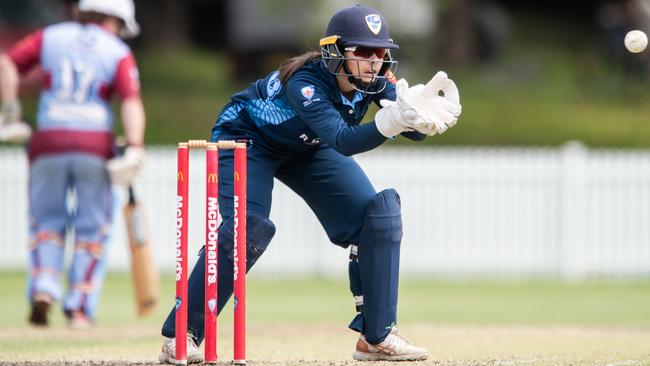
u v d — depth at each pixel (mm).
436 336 26453
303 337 26000
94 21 29125
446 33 81875
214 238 17844
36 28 66188
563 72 86250
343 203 19328
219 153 19109
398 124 16984
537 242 46469
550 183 46312
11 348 23250
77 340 25359
